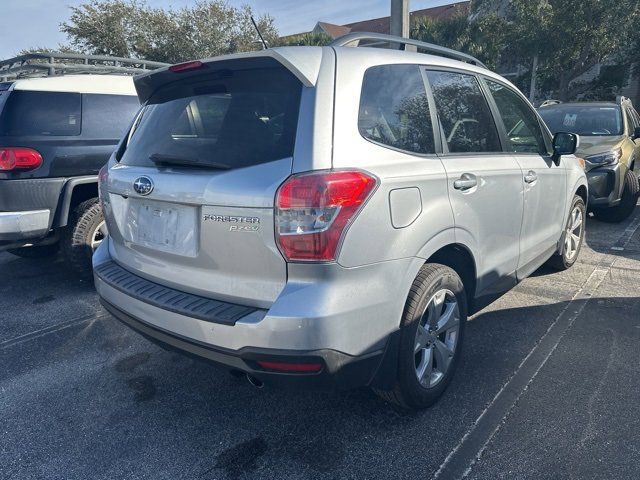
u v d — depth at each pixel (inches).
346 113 91.6
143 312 102.1
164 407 120.2
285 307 83.8
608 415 111.0
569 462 97.5
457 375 128.0
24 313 175.9
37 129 182.4
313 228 83.0
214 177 91.3
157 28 1002.7
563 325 154.3
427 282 103.6
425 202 101.0
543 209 158.1
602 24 776.3
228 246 89.8
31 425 114.3
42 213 180.1
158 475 98.2
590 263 212.1
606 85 900.6
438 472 96.4
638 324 153.9
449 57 136.5
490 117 134.1
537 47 817.5
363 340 90.4
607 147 267.6
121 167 115.2
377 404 117.9
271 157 88.7
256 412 117.0
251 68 98.6
